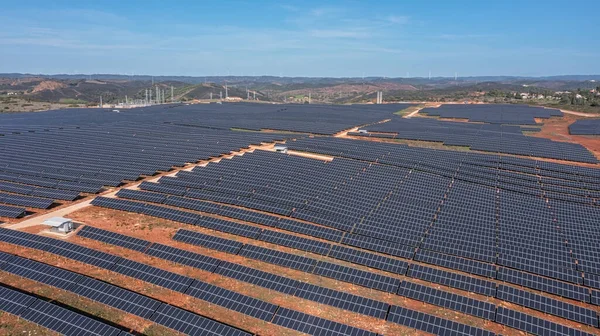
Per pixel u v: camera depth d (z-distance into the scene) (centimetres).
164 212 5362
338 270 4038
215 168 7519
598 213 5769
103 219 5256
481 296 3766
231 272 3981
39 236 4512
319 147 9519
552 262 4341
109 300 3462
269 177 6981
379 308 3450
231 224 5009
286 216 5469
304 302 3606
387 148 9406
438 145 10412
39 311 3231
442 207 5816
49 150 9212
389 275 4106
